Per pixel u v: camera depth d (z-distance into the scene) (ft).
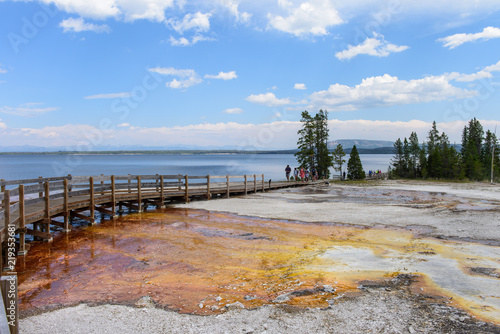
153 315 18.57
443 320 16.76
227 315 18.29
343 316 17.66
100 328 17.07
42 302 20.72
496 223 45.21
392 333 15.69
